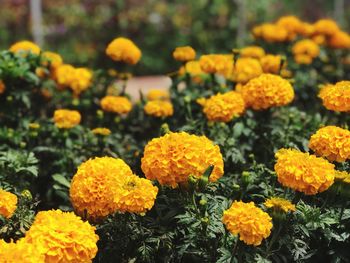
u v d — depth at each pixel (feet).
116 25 8.41
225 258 2.56
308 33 4.86
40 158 3.76
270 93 3.29
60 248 2.31
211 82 4.09
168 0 8.86
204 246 2.70
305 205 2.73
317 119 3.66
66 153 3.72
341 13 9.70
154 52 8.48
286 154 2.60
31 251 2.22
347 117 3.59
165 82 7.29
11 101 3.87
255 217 2.38
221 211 2.74
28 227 2.85
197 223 2.65
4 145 3.69
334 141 2.76
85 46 8.23
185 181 2.64
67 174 3.65
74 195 2.71
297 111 3.85
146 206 2.57
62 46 8.24
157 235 2.80
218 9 8.67
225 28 8.58
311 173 2.52
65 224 2.37
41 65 4.08
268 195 2.90
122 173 2.71
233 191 2.83
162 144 2.63
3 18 8.43
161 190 2.86
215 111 3.36
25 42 4.15
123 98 4.03
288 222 2.64
